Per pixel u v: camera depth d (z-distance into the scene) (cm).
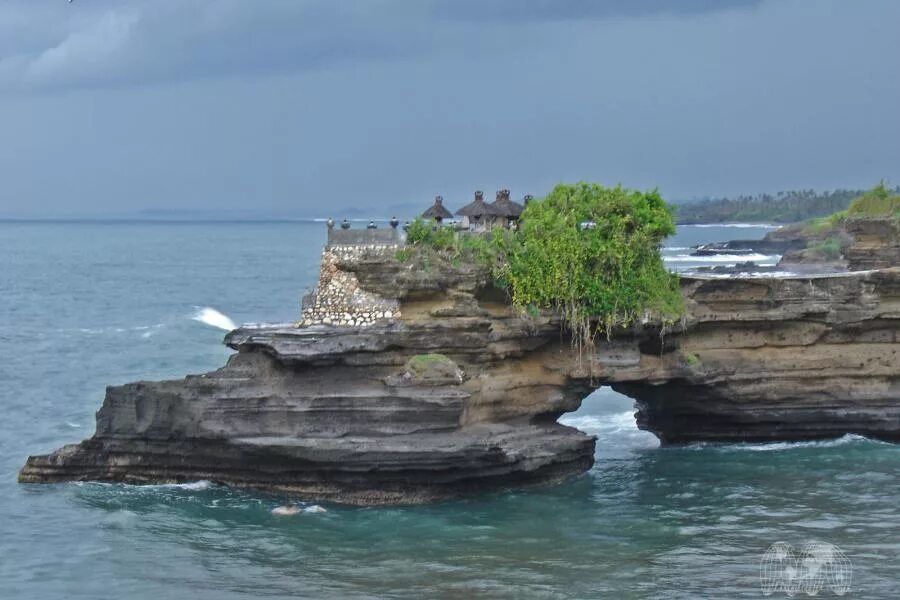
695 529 4809
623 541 4681
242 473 5219
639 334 5778
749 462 5809
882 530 4750
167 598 4191
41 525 4894
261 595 4197
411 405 5066
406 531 4803
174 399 5159
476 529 4825
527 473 5325
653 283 5800
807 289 6081
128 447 5316
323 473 5084
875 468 5647
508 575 4334
